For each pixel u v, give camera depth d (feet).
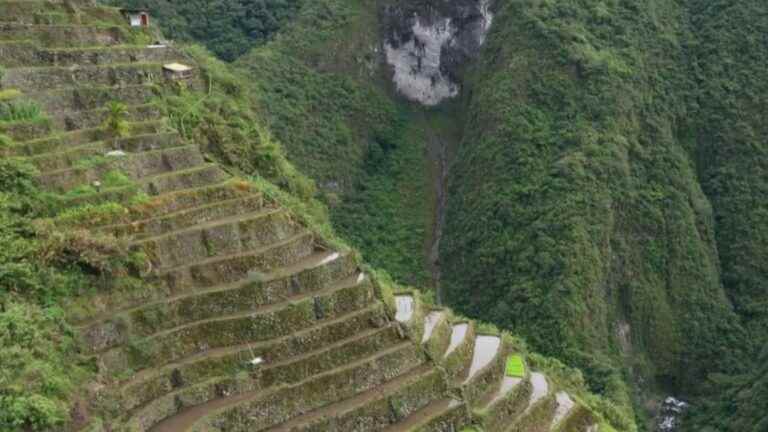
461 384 79.51
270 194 92.89
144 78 100.94
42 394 54.75
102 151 82.43
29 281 62.08
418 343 79.00
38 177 72.69
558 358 175.63
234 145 106.42
